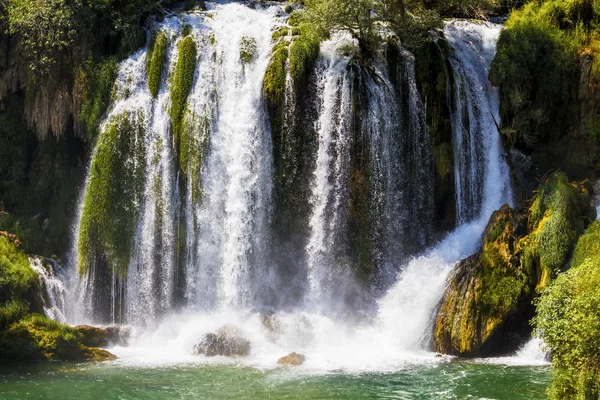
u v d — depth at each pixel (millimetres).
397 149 34250
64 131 35750
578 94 34438
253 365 25969
